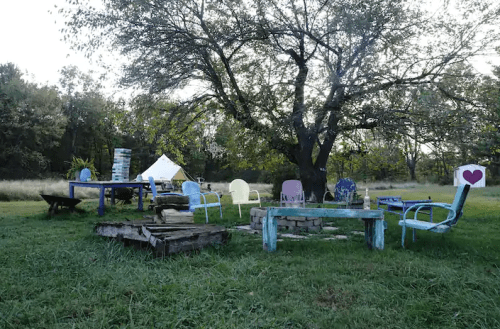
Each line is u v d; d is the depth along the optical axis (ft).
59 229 20.84
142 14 34.60
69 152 165.27
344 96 37.35
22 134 134.41
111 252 13.38
